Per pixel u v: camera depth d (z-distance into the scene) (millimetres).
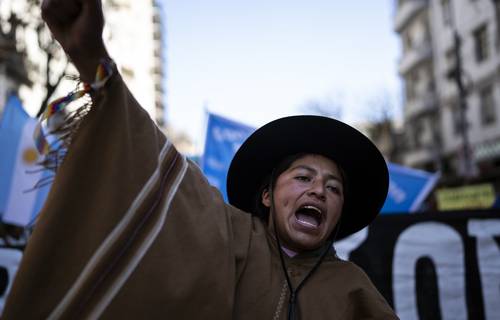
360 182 1680
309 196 1462
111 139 1092
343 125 1568
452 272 3379
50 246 1049
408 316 3387
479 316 3283
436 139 25219
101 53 1043
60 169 1085
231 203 1781
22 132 3930
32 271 1034
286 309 1347
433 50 25656
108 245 1068
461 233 3412
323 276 1444
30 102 18984
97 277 1059
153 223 1134
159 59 40375
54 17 1018
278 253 1475
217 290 1175
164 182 1219
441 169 24125
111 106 1090
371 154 1612
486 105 20250
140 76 32688
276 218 1508
